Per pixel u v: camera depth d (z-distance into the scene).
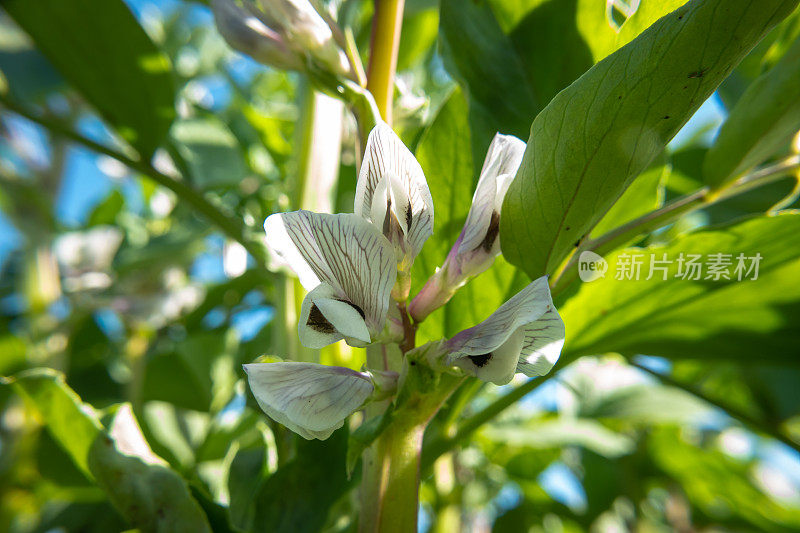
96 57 0.21
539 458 0.35
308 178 0.19
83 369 0.34
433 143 0.17
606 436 0.32
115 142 0.40
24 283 0.35
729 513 0.37
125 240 0.39
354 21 0.26
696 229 0.16
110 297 0.33
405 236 0.11
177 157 0.22
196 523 0.14
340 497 0.15
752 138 0.14
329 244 0.11
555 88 0.17
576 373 0.34
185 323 0.33
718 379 0.35
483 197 0.12
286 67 0.15
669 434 0.35
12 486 0.31
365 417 0.13
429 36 0.30
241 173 0.29
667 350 0.19
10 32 0.31
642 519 0.36
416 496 0.13
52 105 0.39
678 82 0.11
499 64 0.18
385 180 0.11
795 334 0.18
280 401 0.10
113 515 0.28
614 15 0.20
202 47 0.41
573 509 0.36
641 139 0.11
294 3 0.14
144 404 0.29
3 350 0.31
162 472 0.15
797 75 0.13
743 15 0.10
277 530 0.15
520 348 0.10
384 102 0.15
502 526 0.36
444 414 0.17
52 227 0.36
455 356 0.11
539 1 0.18
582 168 0.11
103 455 0.15
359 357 0.17
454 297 0.16
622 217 0.18
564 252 0.12
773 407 0.32
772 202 0.24
